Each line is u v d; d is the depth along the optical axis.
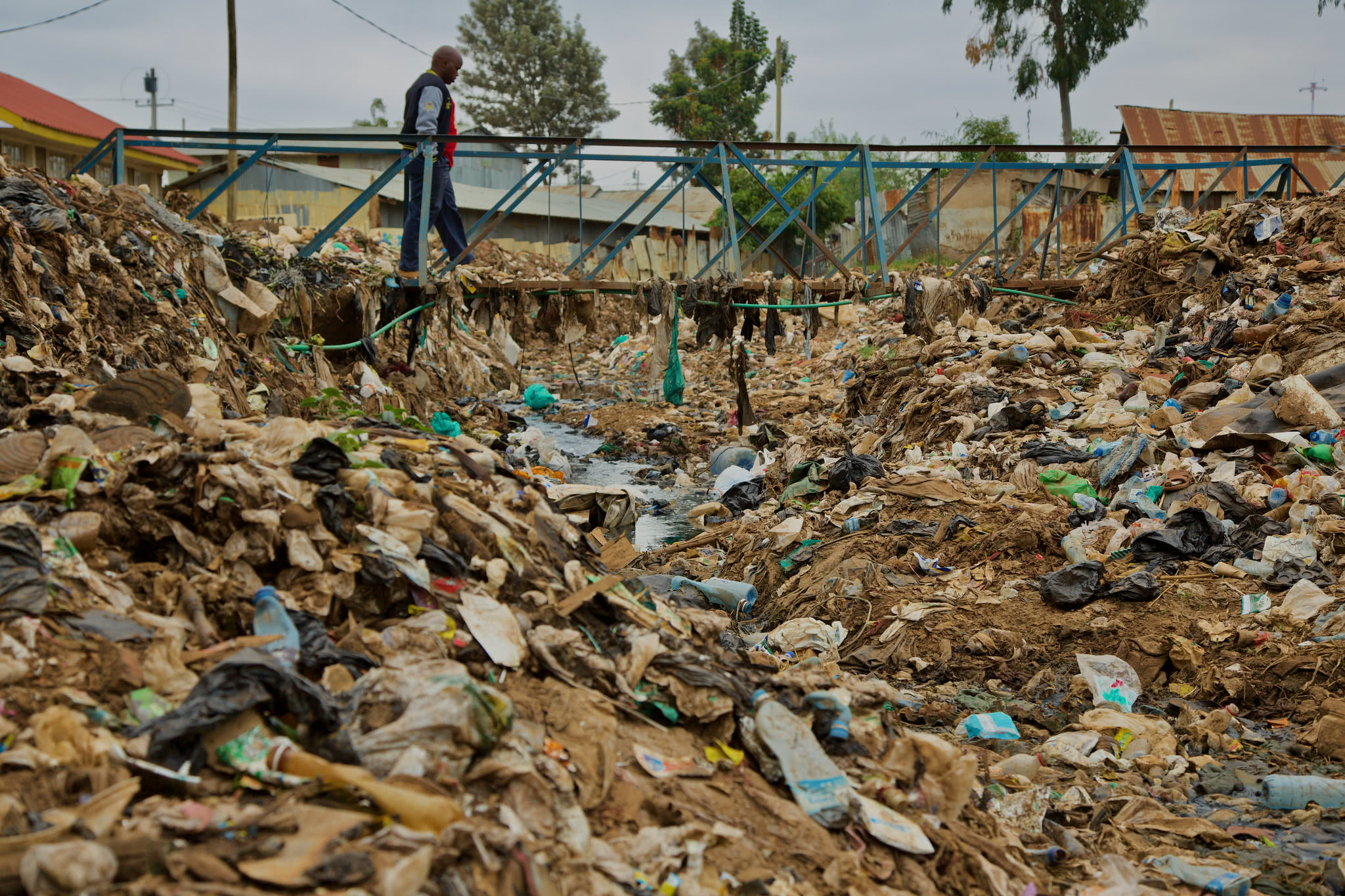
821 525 9.29
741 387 13.26
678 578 8.09
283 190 28.67
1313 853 4.48
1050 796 4.95
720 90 45.12
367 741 3.21
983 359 12.61
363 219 29.02
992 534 8.16
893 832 3.69
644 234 34.34
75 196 9.24
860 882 3.41
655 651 4.15
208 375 8.72
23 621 3.31
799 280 12.63
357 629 3.87
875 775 4.00
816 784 3.77
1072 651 6.73
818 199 32.72
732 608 7.99
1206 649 6.46
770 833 3.52
